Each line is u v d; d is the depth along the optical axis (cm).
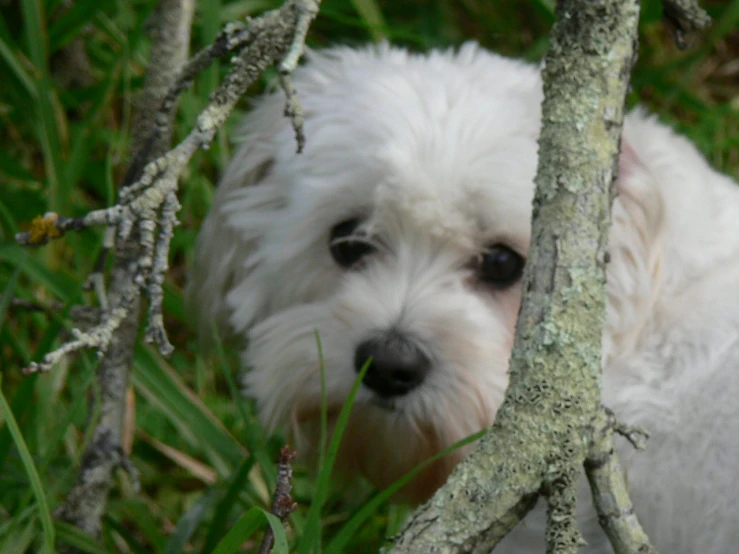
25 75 432
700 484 295
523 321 213
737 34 589
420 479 337
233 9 505
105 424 325
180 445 421
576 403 211
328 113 347
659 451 302
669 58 554
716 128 525
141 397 419
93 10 433
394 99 332
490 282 336
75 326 331
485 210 319
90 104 464
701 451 296
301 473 396
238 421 420
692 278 341
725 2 562
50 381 377
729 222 355
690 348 317
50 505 331
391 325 316
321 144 337
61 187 398
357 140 328
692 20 254
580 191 213
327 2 534
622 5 218
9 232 397
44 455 329
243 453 364
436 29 538
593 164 214
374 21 505
